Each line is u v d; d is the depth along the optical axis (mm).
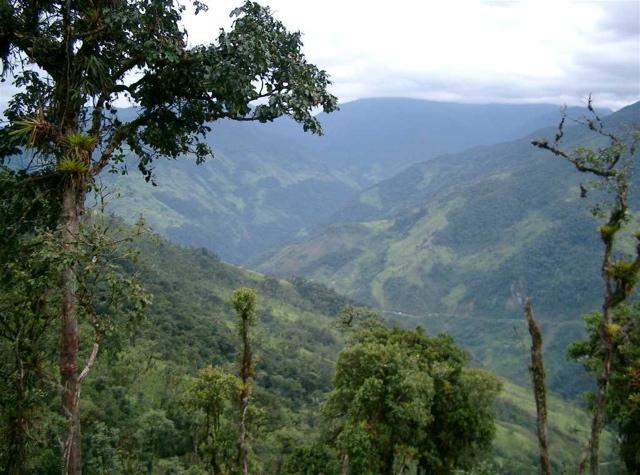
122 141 8461
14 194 7234
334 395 25859
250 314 12320
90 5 7414
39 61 7480
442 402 26578
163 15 7602
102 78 7441
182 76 7840
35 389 7770
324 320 140500
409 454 23766
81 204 7230
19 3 7352
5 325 7441
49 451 8516
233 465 25750
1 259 7129
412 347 28766
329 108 8398
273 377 79625
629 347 7543
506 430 91312
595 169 6207
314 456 23344
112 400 39438
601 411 5512
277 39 7742
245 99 7637
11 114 7750
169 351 65125
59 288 7020
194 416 35625
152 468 33344
